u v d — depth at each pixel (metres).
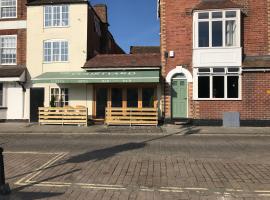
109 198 6.61
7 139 15.84
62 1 24.27
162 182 7.73
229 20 20.66
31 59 24.58
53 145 13.67
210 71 20.73
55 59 24.36
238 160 10.18
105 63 23.28
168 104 21.64
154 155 11.10
